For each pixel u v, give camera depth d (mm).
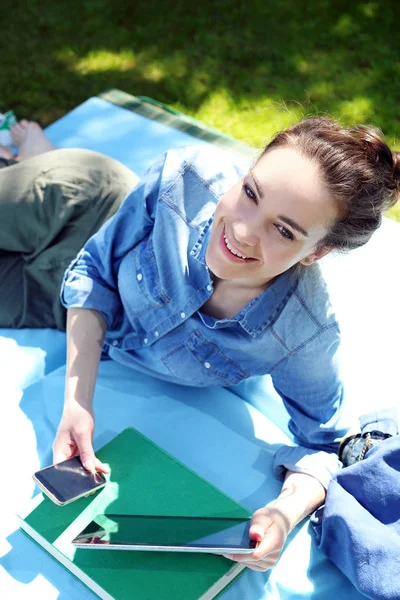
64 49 3656
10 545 1597
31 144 2611
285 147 1350
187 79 3541
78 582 1549
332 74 3588
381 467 1619
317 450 1762
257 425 1903
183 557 1529
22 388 1932
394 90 3531
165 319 1734
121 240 1787
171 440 1840
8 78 3514
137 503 1604
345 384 1724
